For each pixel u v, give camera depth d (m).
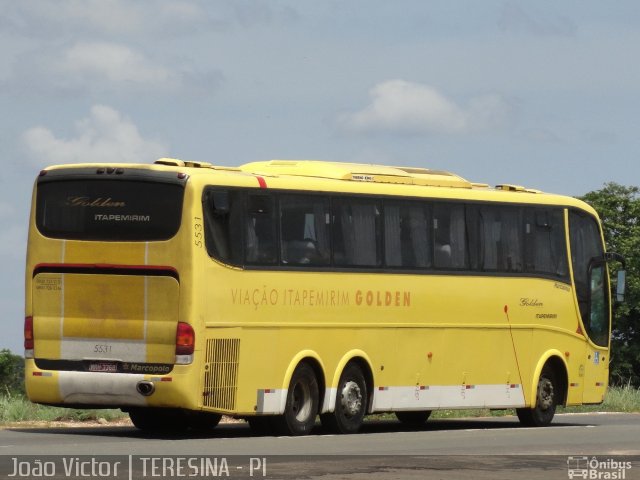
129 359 32.59
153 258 32.41
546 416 42.12
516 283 40.81
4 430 35.22
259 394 33.84
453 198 39.12
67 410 40.16
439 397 38.72
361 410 36.62
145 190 32.66
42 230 33.53
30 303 33.56
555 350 42.12
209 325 32.56
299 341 34.84
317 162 37.47
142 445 30.06
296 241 34.91
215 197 32.84
